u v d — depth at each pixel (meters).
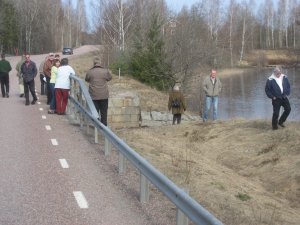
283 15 118.31
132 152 7.95
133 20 56.69
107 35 57.34
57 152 11.22
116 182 8.75
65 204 7.43
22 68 20.06
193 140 15.84
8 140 12.61
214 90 18.16
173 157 12.15
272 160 12.85
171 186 5.98
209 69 38.50
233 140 14.79
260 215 8.16
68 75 17.19
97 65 13.84
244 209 8.66
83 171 9.49
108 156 10.89
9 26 94.19
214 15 74.81
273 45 115.44
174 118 20.12
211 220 4.71
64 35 132.12
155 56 34.56
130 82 31.28
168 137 16.33
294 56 89.31
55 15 127.44
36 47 115.31
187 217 5.71
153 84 34.59
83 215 6.94
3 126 14.85
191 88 35.09
